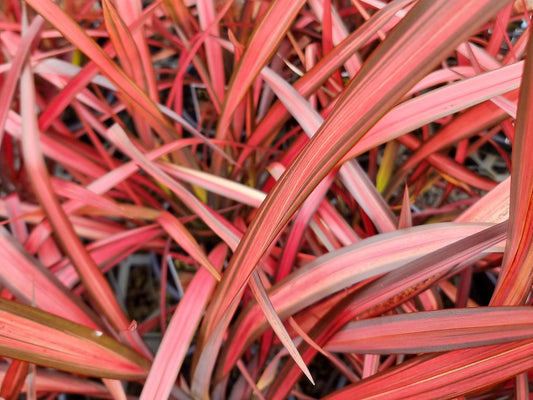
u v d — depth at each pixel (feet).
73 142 1.66
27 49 1.23
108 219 1.88
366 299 1.07
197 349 1.13
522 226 0.80
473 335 0.88
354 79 0.70
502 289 0.91
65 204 1.38
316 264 1.11
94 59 1.14
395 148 1.71
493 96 0.98
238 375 1.66
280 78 1.24
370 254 1.07
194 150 1.77
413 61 0.64
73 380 1.28
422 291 1.15
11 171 1.76
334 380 1.69
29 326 0.86
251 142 1.49
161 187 1.81
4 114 1.23
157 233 1.49
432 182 1.86
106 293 1.18
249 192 1.31
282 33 1.17
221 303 1.03
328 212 1.38
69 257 1.18
